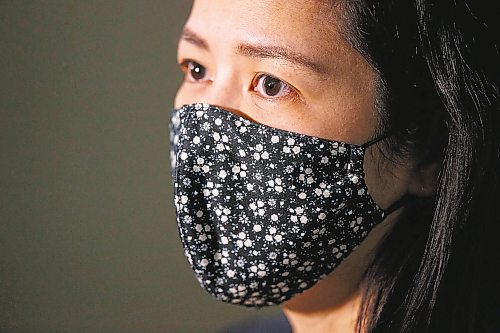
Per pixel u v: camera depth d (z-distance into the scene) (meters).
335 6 0.96
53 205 2.37
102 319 2.38
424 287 1.02
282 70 0.96
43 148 2.35
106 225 2.37
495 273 1.06
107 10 2.30
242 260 1.03
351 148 0.99
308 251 1.02
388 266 1.05
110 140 2.35
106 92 2.33
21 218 2.37
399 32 0.99
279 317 1.37
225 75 1.00
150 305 2.36
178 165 1.03
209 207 1.03
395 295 1.04
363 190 1.01
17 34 2.31
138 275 2.36
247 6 0.97
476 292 1.03
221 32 0.98
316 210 1.00
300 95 0.98
